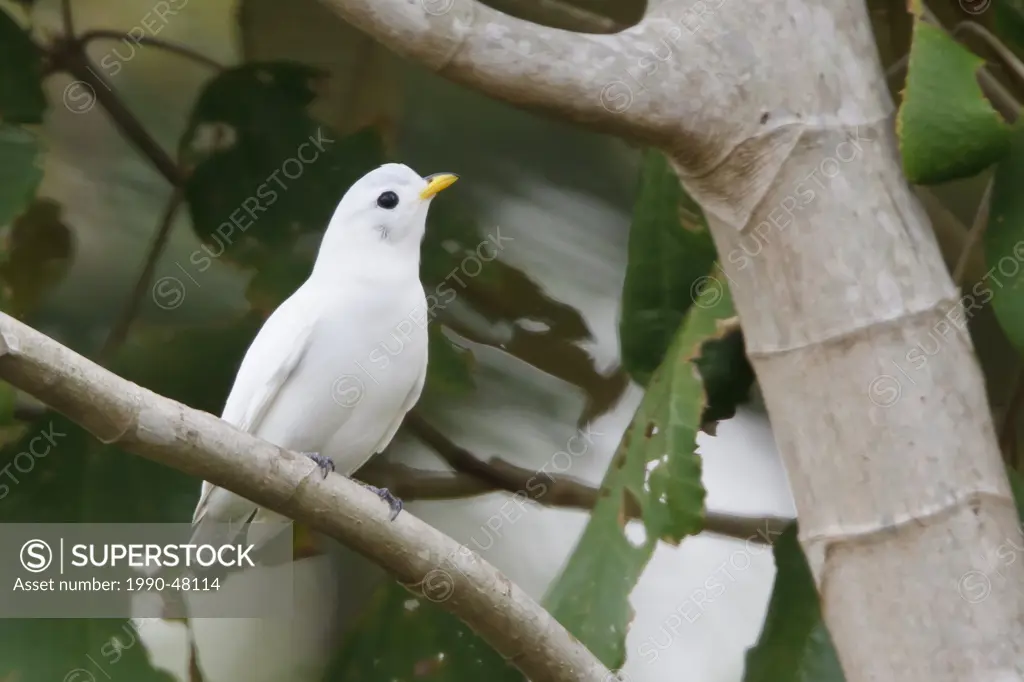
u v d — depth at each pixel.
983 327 8.55
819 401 5.80
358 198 8.55
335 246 8.56
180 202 9.27
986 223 6.45
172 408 5.35
